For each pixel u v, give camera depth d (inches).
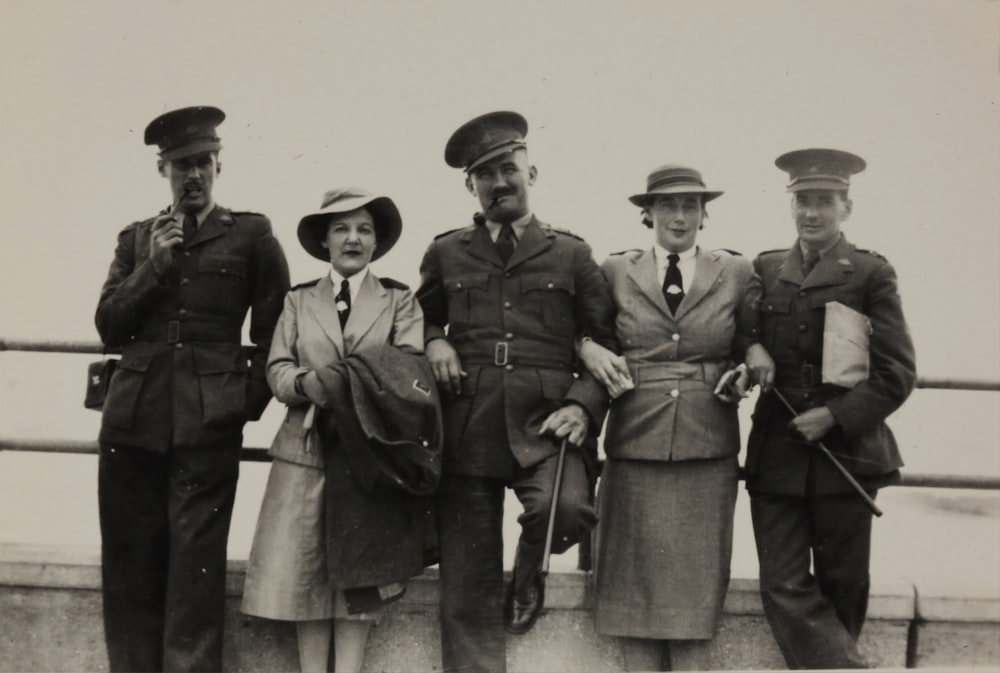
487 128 157.0
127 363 155.3
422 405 145.8
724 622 159.9
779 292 158.1
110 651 155.1
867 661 161.5
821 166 157.3
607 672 159.6
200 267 155.6
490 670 148.1
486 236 158.6
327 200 157.5
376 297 155.4
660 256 160.4
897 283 156.9
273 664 158.7
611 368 152.2
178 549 151.7
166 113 156.3
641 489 156.6
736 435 157.8
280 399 150.5
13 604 163.2
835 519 152.8
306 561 148.9
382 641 159.0
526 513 145.9
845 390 152.6
